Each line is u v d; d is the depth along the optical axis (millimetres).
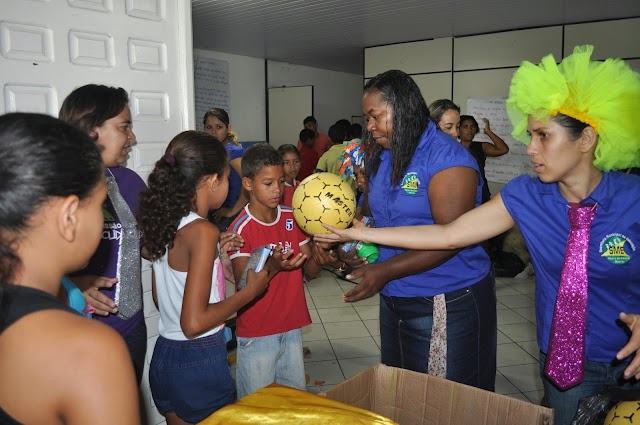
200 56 8297
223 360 1697
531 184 1370
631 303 1285
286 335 2090
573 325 1286
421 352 1775
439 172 1625
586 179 1240
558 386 1329
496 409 1201
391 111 1658
